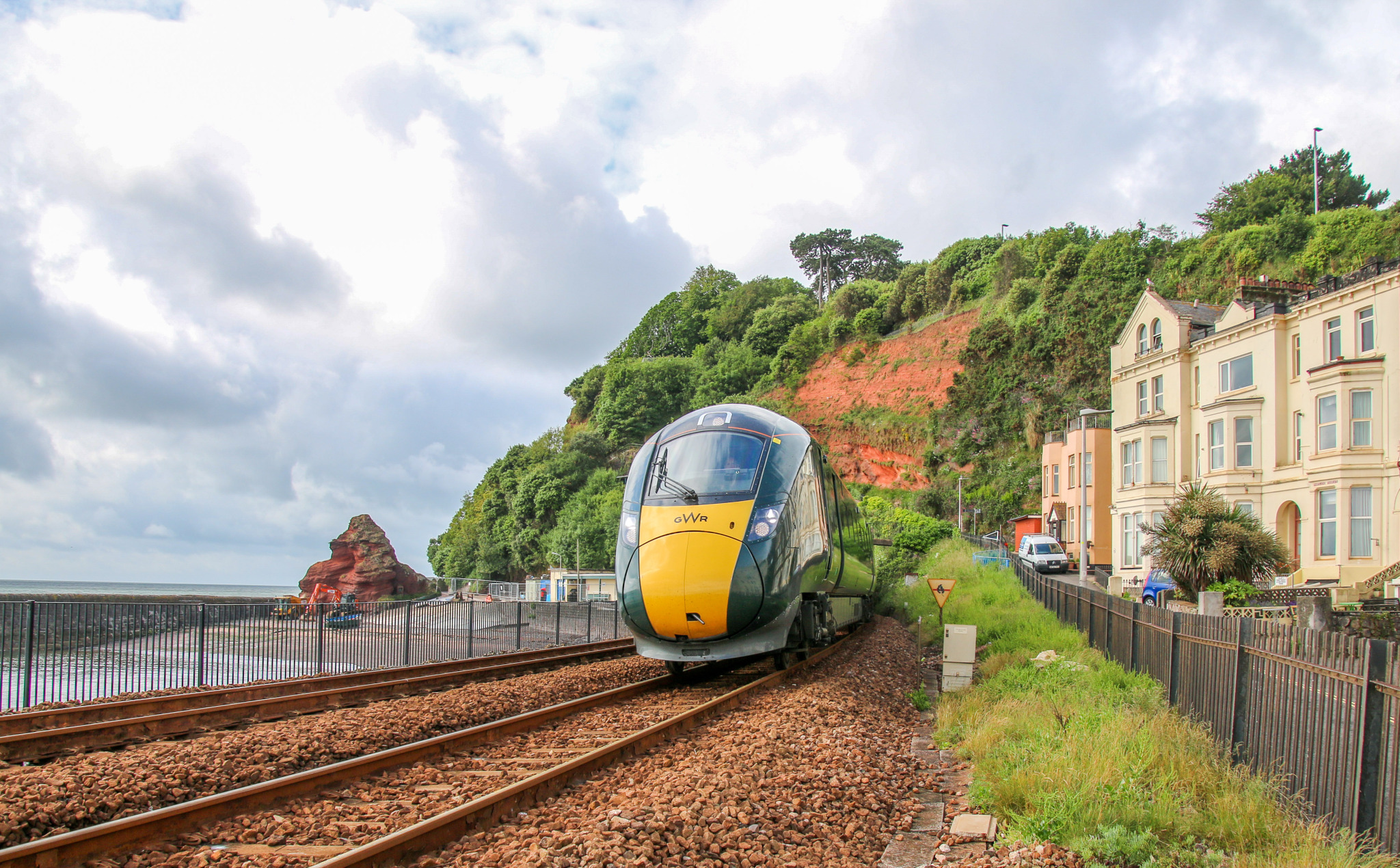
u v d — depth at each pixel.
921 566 39.78
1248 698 7.71
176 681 13.37
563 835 5.26
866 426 80.62
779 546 12.63
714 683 13.51
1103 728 8.13
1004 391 69.19
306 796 6.48
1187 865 5.66
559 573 57.91
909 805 7.29
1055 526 48.38
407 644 17.38
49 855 4.82
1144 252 66.56
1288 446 29.50
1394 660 5.38
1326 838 5.81
